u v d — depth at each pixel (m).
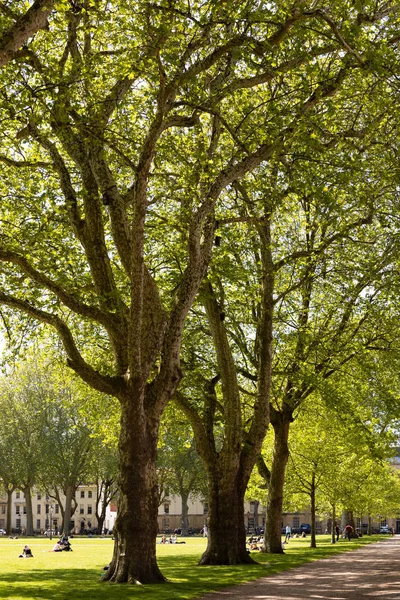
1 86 20.42
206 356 34.66
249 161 22.17
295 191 23.05
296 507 56.09
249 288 29.31
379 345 33.84
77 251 27.69
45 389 76.50
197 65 20.09
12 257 20.70
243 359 37.00
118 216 22.03
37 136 22.83
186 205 25.97
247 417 40.12
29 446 78.81
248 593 18.05
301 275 31.89
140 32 18.38
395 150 24.48
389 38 22.53
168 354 21.70
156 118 18.77
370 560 33.91
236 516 29.05
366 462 50.66
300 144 22.25
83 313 21.23
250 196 29.36
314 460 48.09
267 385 30.44
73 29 21.61
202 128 25.64
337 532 72.06
